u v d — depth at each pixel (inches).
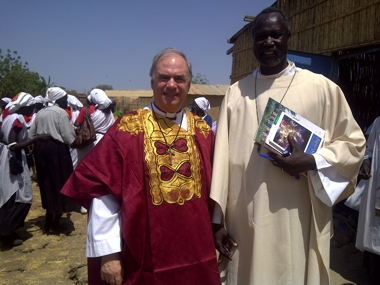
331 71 224.8
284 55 88.9
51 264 166.4
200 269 81.3
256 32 88.7
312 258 87.4
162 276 78.3
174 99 83.7
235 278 91.4
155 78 84.0
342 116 88.4
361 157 87.7
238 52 371.6
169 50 85.4
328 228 89.3
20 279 151.6
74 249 182.7
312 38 249.3
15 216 178.1
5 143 175.5
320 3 240.5
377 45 198.2
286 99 89.0
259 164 87.5
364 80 287.4
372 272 152.1
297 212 86.7
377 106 277.3
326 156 83.6
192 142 87.3
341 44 220.1
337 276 161.0
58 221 205.2
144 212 79.7
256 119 90.2
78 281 150.9
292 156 81.0
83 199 80.7
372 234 143.6
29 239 194.9
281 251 86.0
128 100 1181.1
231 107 95.3
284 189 86.3
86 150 223.0
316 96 88.6
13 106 179.2
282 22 86.9
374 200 144.2
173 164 82.7
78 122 224.5
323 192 84.6
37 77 1534.2
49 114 192.2
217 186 87.1
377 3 191.9
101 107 230.1
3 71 1483.8
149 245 79.0
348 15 214.1
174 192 81.2
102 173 79.1
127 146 81.0
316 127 85.9
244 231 90.5
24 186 180.4
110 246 77.9
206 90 765.9
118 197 79.2
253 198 87.7
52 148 192.2
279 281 86.2
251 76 96.0
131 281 78.9
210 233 84.7
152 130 84.0
